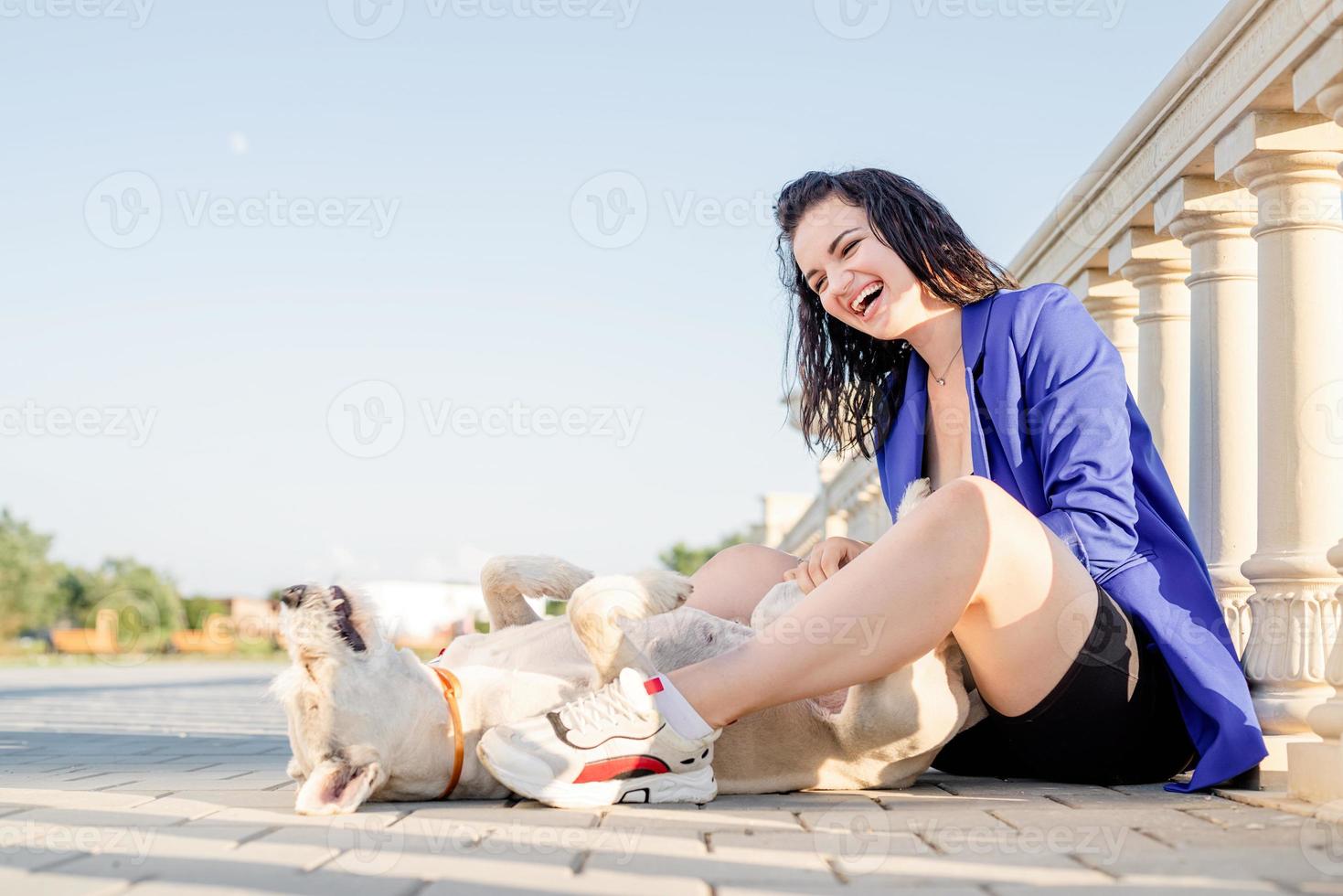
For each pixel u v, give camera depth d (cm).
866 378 375
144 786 317
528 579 290
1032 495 302
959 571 248
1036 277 622
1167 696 284
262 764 414
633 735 246
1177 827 215
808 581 281
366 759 243
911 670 275
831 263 334
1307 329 342
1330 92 310
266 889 165
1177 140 409
